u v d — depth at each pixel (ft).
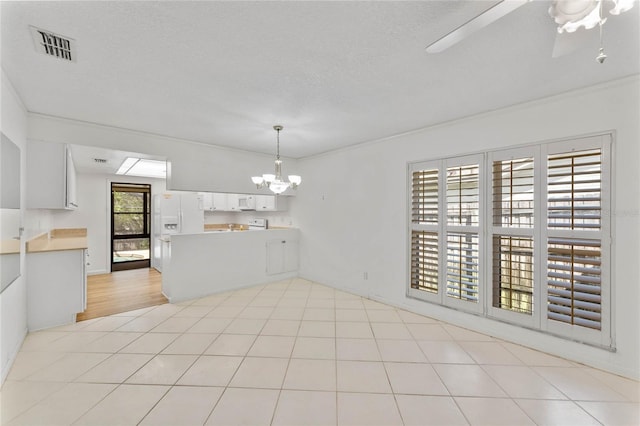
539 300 8.34
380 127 11.02
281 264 16.69
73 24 5.00
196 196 19.29
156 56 6.07
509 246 8.89
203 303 12.60
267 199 18.19
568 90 7.72
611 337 7.18
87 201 17.76
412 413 5.81
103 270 18.29
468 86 7.52
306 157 16.69
